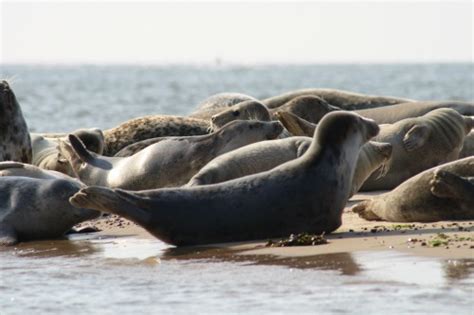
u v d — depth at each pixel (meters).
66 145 56.03
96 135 60.62
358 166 47.31
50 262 36.72
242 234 38.75
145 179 52.25
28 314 28.39
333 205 39.75
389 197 43.28
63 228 44.47
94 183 54.03
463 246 34.28
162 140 53.69
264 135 52.50
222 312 27.16
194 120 65.31
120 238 42.34
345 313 26.17
